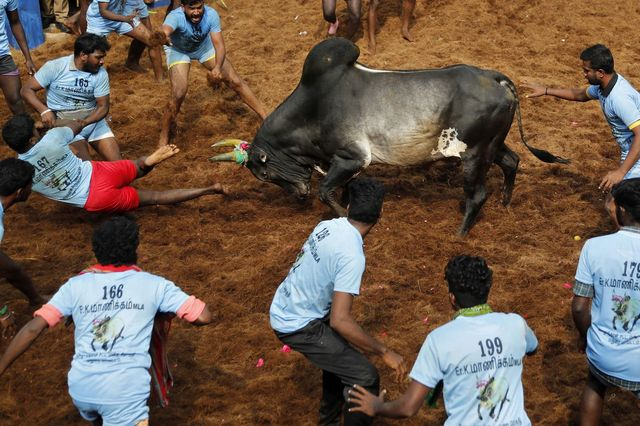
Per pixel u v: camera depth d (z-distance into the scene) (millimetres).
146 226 7617
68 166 6965
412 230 7539
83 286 4414
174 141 9266
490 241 7383
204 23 8445
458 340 3928
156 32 9766
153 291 4430
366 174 8508
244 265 7035
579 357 5945
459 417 3957
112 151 8023
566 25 12109
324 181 7312
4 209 5527
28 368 5844
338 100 7102
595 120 9727
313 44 11586
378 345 4426
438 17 12219
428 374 3945
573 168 8633
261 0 13109
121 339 4328
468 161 7105
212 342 6109
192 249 7277
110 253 4438
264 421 5352
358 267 4480
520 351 4008
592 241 4645
